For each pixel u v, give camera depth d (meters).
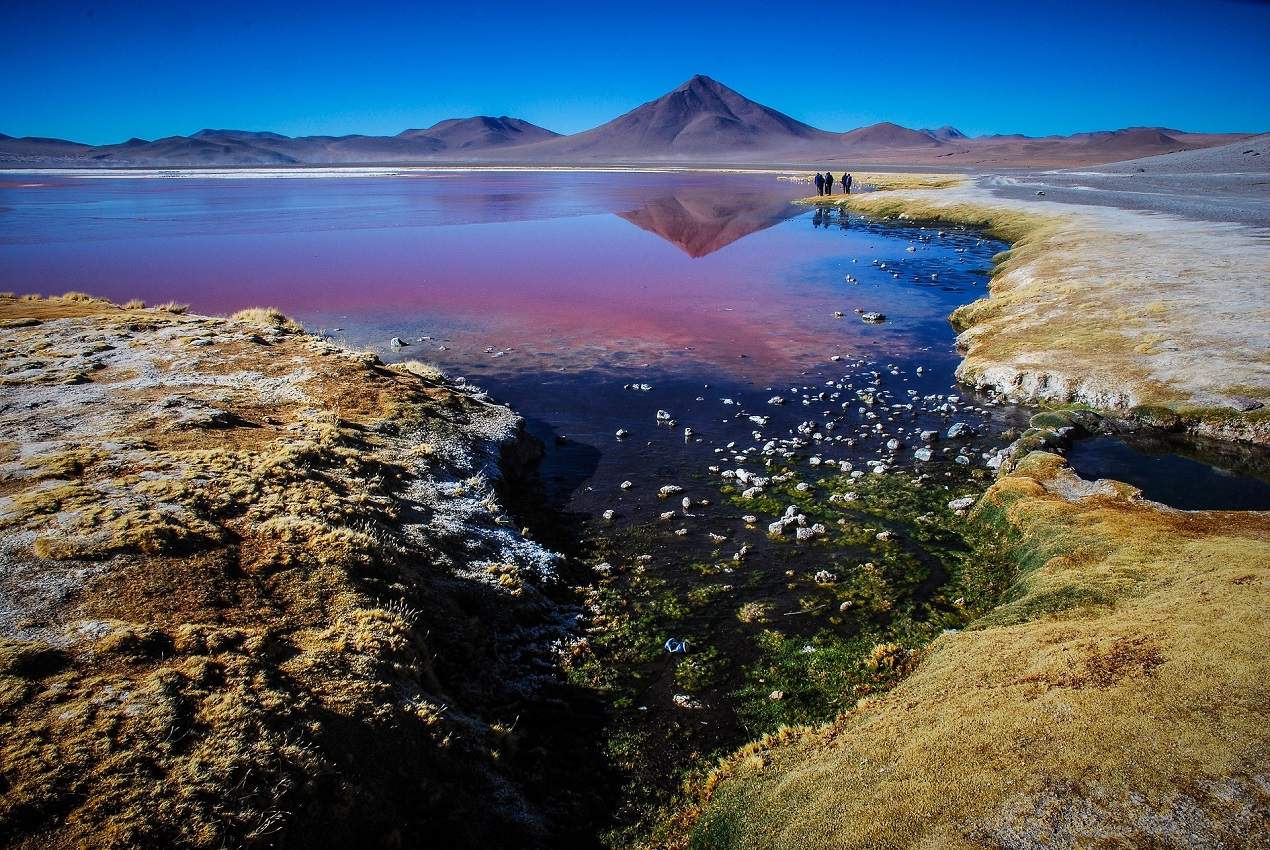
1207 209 57.88
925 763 8.31
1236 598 9.96
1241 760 7.05
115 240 66.62
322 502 14.40
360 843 8.07
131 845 6.96
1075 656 9.52
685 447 22.98
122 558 11.48
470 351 33.47
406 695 10.20
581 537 17.70
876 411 25.62
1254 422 20.27
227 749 8.18
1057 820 6.94
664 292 45.81
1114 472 19.08
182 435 17.41
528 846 9.15
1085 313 31.28
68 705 8.41
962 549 16.44
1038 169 167.25
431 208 99.38
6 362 23.02
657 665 13.07
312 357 25.30
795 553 16.59
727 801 9.42
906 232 70.56
